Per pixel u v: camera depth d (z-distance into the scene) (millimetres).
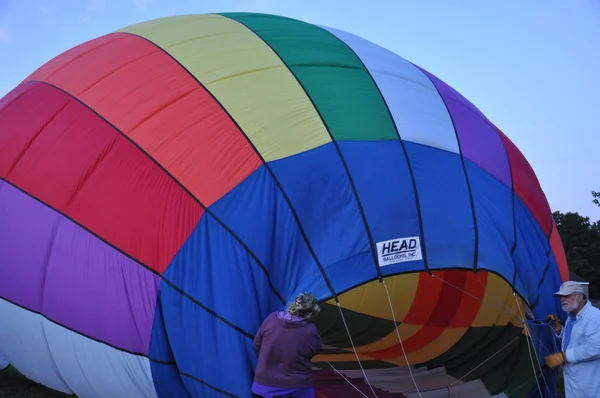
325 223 4996
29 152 5711
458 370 6934
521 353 6363
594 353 4156
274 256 4793
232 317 4520
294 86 5734
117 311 4859
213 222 4824
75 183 5301
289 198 4949
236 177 5000
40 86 6391
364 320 5617
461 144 6102
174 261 4770
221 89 5574
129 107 5562
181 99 5504
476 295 5766
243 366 4402
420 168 5547
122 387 5000
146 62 5977
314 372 6746
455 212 5469
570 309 4375
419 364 7020
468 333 6457
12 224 5508
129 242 4922
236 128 5266
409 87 6414
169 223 4883
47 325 5309
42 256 5289
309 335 4000
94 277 4980
